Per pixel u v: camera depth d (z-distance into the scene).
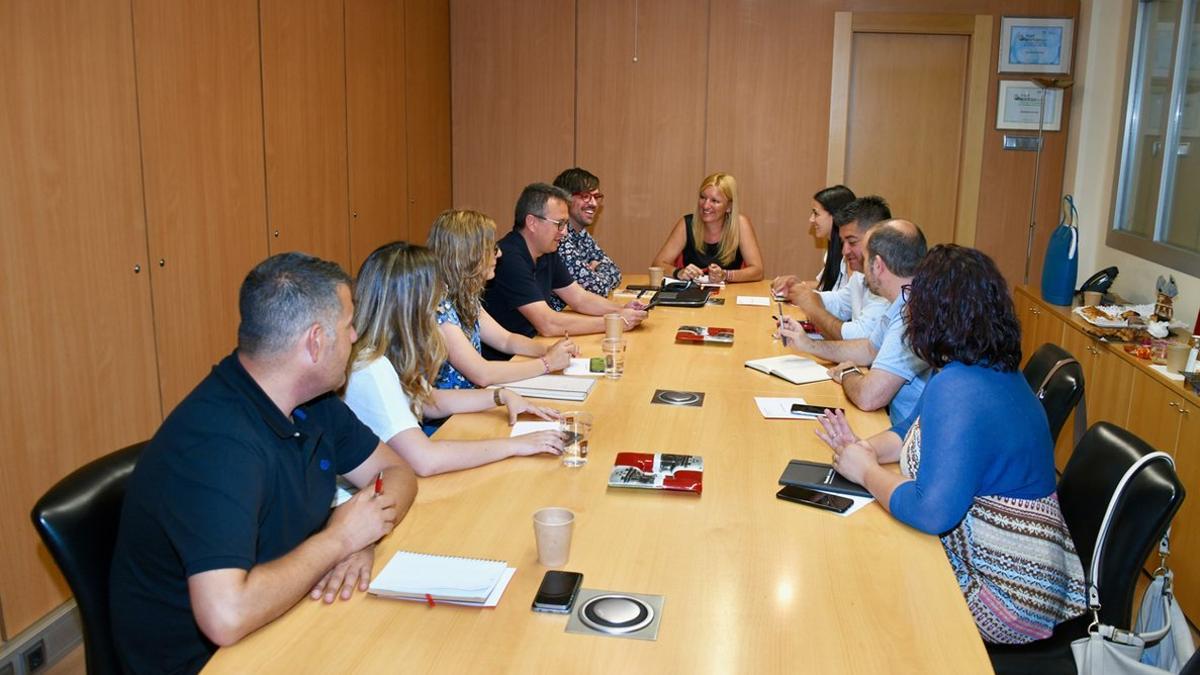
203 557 1.46
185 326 3.36
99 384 2.93
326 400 1.94
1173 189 4.25
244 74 3.68
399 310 2.29
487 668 1.36
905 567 1.67
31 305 2.65
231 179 3.62
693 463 2.12
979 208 5.90
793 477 2.05
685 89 6.03
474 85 6.18
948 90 5.88
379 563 1.68
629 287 4.84
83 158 2.82
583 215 4.57
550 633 1.45
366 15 4.82
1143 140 4.70
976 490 1.88
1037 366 3.00
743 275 5.00
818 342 3.16
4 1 2.52
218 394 1.63
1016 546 1.90
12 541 2.64
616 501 1.95
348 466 1.98
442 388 2.83
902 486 1.87
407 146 5.46
